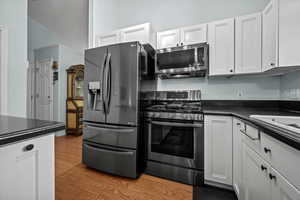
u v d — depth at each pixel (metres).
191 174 1.61
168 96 2.35
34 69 4.10
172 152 1.70
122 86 1.73
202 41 1.91
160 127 1.77
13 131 0.60
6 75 1.64
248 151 1.07
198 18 2.30
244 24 1.71
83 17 3.45
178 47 1.88
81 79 3.92
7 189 0.56
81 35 3.99
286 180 0.61
